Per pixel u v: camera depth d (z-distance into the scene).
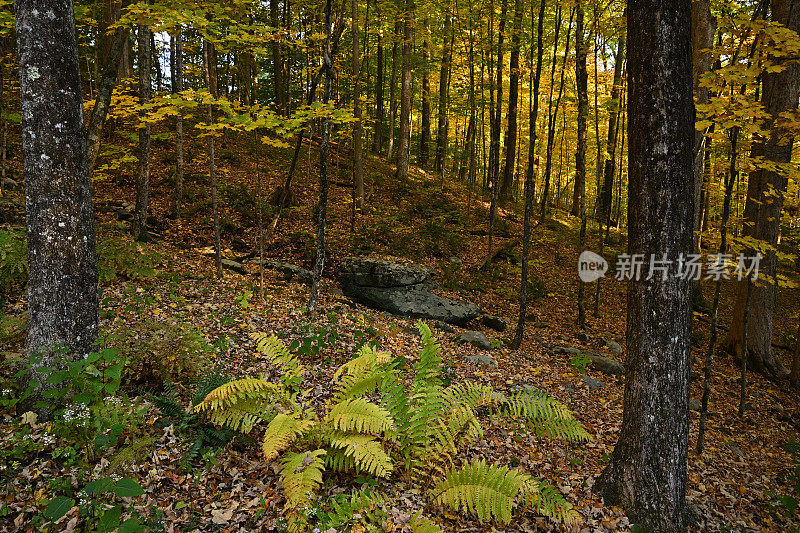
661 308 4.15
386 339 7.90
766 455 6.80
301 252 12.12
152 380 4.85
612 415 6.82
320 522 3.37
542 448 5.31
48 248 4.04
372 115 25.44
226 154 17.05
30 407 4.04
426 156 25.47
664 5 3.95
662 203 4.08
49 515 2.35
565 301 13.38
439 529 3.20
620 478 4.38
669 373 4.18
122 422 3.67
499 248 15.89
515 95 17.33
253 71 18.83
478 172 29.72
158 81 19.61
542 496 3.78
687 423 4.30
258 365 5.95
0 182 10.06
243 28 7.16
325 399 5.39
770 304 10.38
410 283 10.75
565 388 7.52
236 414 4.14
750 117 5.38
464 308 10.61
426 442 4.20
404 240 14.26
